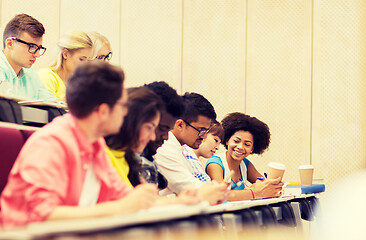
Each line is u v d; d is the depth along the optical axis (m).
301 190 3.08
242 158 3.42
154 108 1.88
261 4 5.64
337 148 5.39
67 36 3.35
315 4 5.51
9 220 1.40
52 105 2.11
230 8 5.70
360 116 5.36
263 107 5.58
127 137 1.89
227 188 2.09
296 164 5.45
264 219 2.05
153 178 2.32
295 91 5.51
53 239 0.97
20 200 1.41
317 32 5.49
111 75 1.49
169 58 5.78
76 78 1.49
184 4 5.78
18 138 1.84
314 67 5.48
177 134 2.74
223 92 5.67
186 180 2.57
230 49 5.68
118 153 1.98
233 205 1.83
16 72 3.08
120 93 1.51
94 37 3.49
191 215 1.52
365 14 5.40
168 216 1.33
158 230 1.24
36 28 3.04
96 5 5.91
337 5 5.46
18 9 5.94
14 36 3.00
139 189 1.46
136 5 5.86
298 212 2.60
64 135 1.49
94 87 1.47
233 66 5.67
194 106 2.72
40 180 1.38
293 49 5.54
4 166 1.77
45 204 1.35
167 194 2.63
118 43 5.86
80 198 1.58
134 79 5.82
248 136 3.42
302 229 2.59
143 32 5.82
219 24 5.71
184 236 1.35
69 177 1.50
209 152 3.31
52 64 3.37
